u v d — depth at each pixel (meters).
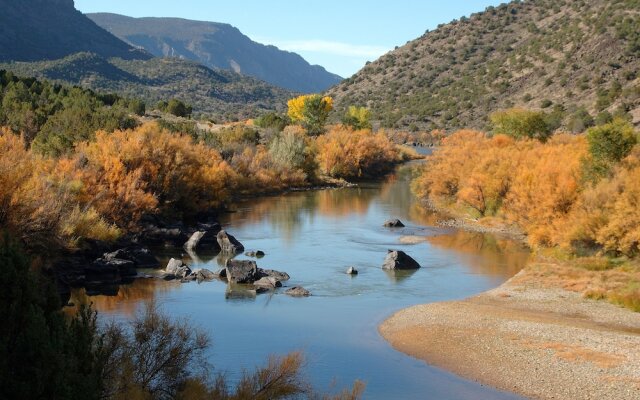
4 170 32.69
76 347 12.88
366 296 34.66
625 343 25.67
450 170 71.56
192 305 31.48
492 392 21.53
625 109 118.94
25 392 11.41
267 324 28.58
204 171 63.34
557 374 22.77
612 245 39.88
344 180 98.50
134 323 21.55
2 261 12.26
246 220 60.41
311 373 22.75
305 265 42.12
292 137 92.50
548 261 42.78
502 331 27.69
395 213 66.62
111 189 46.53
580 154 50.94
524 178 54.28
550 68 176.88
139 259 40.41
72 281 33.81
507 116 93.31
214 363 22.59
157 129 60.19
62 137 58.16
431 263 43.31
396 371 23.34
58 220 34.72
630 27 161.12
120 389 14.28
